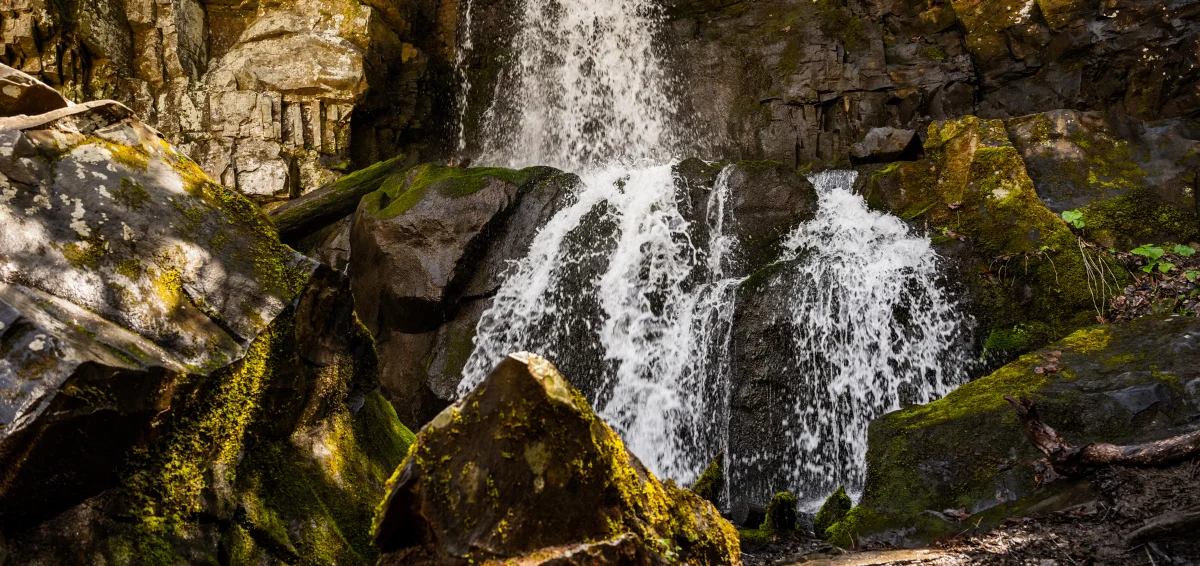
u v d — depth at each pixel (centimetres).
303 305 335
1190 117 783
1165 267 628
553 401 247
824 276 698
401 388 773
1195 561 315
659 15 1102
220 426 292
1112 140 747
